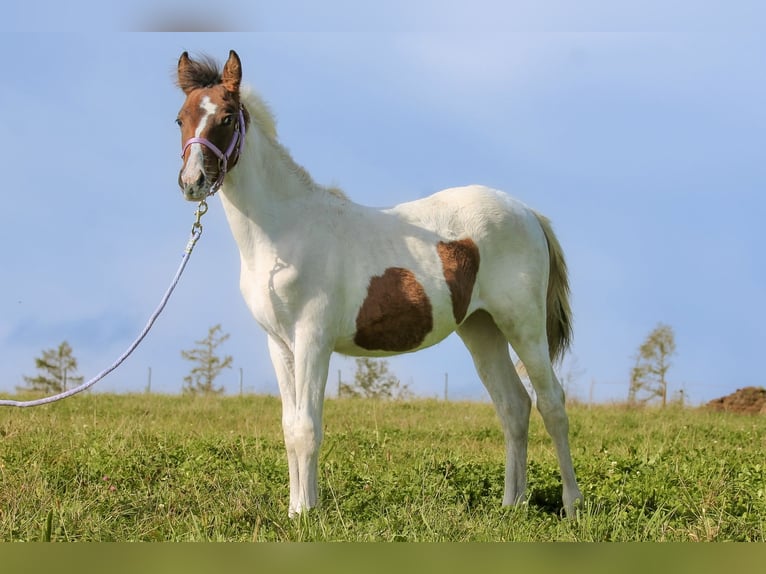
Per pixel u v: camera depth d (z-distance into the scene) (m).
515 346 7.38
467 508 6.73
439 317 6.93
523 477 7.35
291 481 6.45
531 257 7.41
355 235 6.77
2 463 7.68
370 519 6.06
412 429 12.61
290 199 6.68
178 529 5.67
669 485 7.16
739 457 9.38
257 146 6.54
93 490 6.83
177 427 12.09
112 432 10.05
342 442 10.28
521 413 7.47
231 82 6.32
